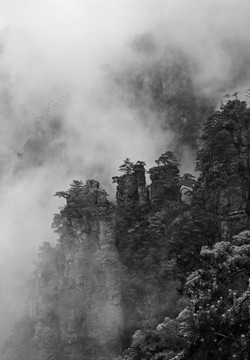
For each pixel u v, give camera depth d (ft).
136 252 202.49
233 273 85.61
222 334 68.54
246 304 72.18
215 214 202.59
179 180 219.82
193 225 194.18
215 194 203.82
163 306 184.65
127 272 197.57
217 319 69.72
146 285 191.52
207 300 75.66
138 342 113.39
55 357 193.36
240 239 118.11
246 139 205.26
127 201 221.66
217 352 67.21
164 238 199.11
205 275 84.99
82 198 206.59
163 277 187.62
